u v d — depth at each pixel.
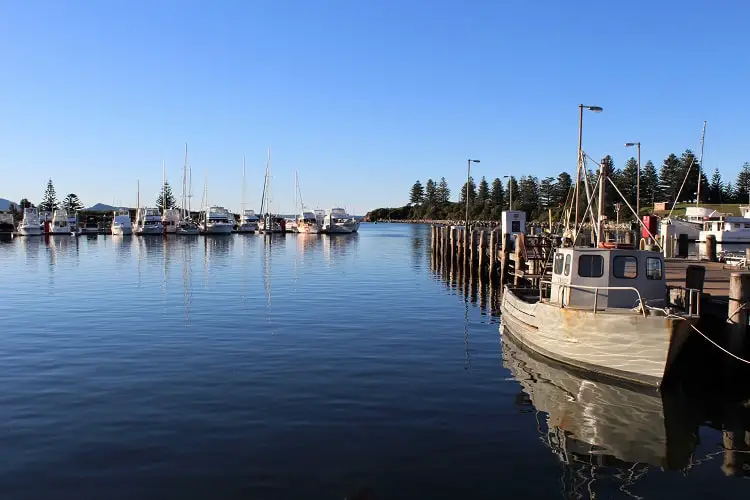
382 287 31.55
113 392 12.42
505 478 8.64
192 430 10.25
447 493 8.13
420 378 13.71
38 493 8.02
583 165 18.61
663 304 14.81
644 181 114.56
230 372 14.00
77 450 9.40
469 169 45.31
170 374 13.83
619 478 8.77
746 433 10.59
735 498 8.20
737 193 118.62
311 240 87.62
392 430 10.37
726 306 14.23
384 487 8.26
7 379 13.41
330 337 18.25
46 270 40.03
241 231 106.00
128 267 42.47
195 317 21.69
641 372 13.10
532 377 13.88
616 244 15.75
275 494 8.02
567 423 10.90
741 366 13.34
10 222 93.69
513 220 39.84
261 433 10.13
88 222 115.81
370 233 123.62
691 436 10.41
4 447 9.52
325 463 8.98
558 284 15.83
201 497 7.92
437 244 49.41
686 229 61.91
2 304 24.83
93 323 20.42
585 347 14.04
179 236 92.62
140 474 8.57
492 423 10.84
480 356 15.96
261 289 30.22
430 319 21.77
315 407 11.52
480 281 33.31
